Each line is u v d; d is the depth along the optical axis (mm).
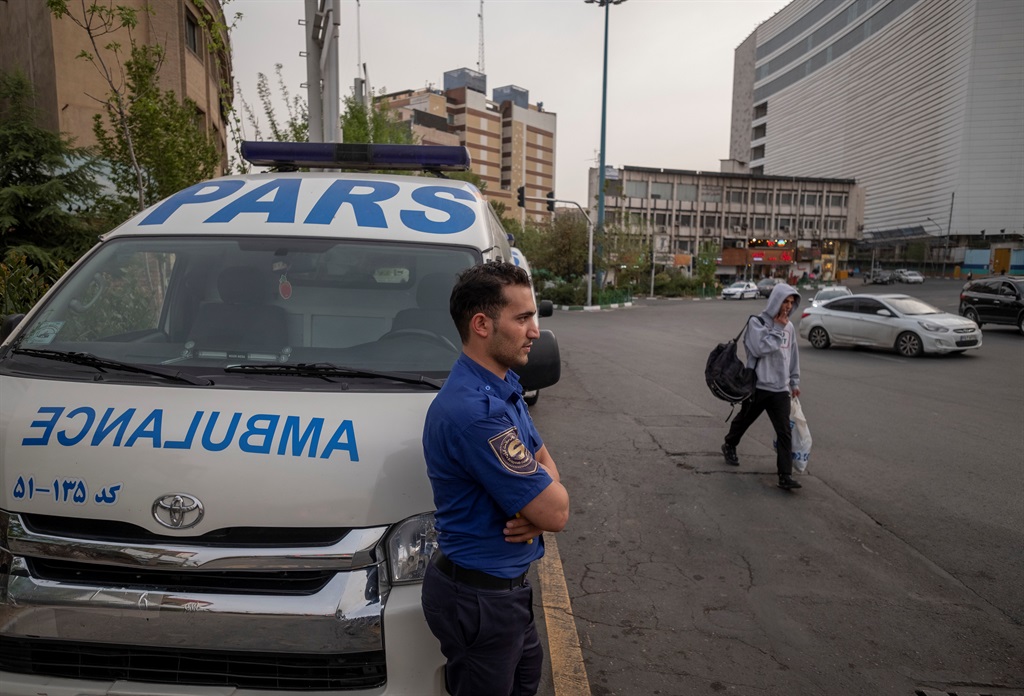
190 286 2834
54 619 2043
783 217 80938
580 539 4637
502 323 1812
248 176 3602
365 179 3566
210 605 1993
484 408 1753
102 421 2146
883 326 15633
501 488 1719
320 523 2039
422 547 2109
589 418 8352
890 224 99500
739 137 138250
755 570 4191
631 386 10891
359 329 2787
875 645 3365
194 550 2010
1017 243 84625
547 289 41188
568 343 18422
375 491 2078
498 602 1791
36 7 11906
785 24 120500
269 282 2844
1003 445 7219
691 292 60406
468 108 101125
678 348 17172
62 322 2660
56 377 2369
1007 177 84500
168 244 2943
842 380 11836
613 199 75438
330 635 1999
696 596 3850
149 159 9703
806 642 3385
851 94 105750
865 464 6477
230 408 2213
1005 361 14414
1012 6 81625
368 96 21297
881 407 9359
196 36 17609
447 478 1792
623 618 3598
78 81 12586
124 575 2047
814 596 3861
